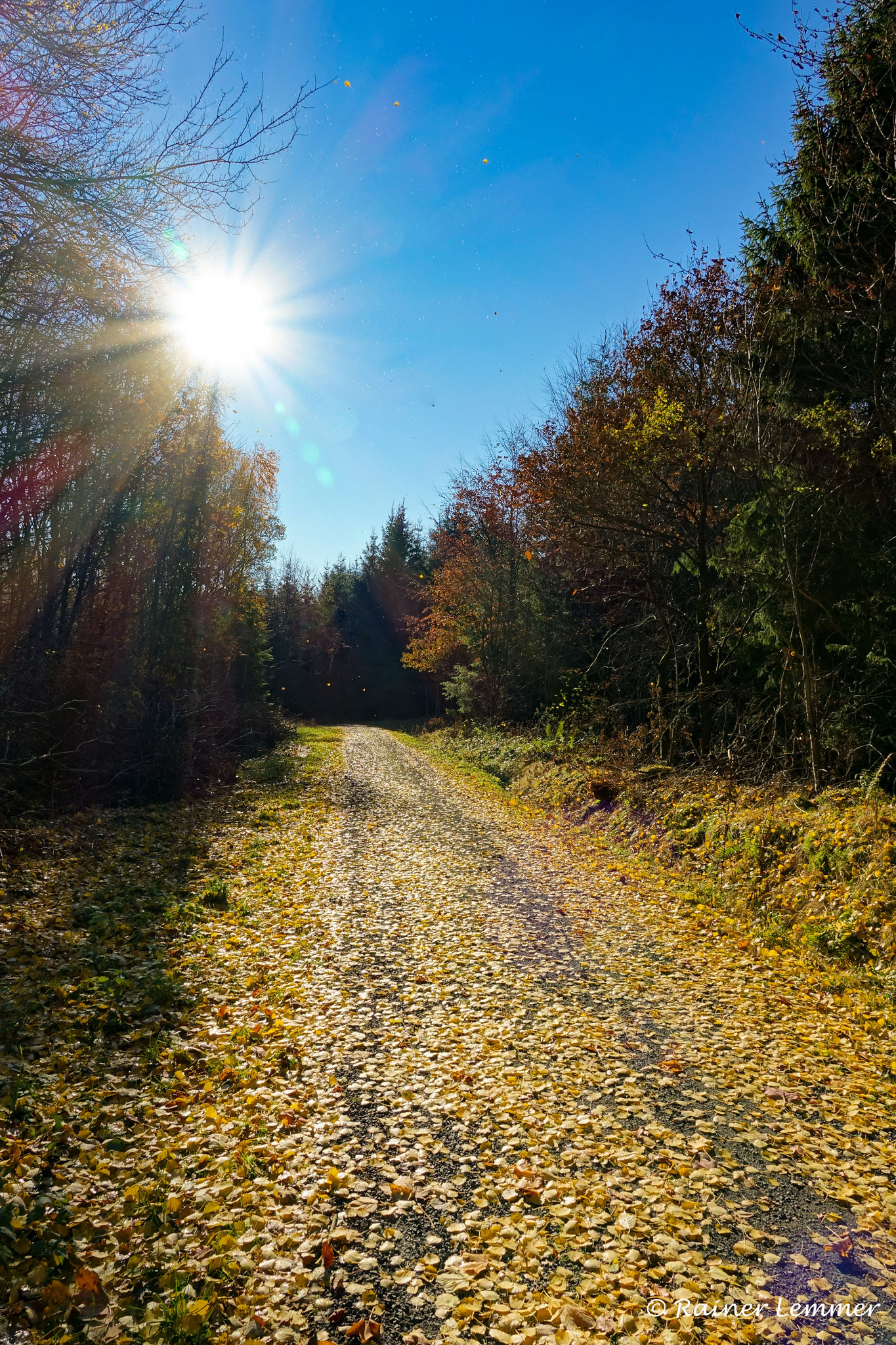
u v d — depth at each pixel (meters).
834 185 10.41
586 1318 2.95
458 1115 4.58
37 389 9.13
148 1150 4.05
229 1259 3.23
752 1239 3.45
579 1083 4.99
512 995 6.59
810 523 12.09
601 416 16.25
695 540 17.42
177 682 19.33
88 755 15.42
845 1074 5.17
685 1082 5.02
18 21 5.56
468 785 23.16
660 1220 3.57
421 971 7.22
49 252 6.71
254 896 9.69
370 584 74.75
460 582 35.38
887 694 11.73
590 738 21.81
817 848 9.10
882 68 9.39
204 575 23.17
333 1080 4.99
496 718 33.69
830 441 11.66
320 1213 3.61
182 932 7.93
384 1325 2.94
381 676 72.56
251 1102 4.64
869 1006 6.33
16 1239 3.16
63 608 15.34
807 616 12.45
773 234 13.15
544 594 28.67
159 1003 6.01
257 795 19.50
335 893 10.12
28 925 7.57
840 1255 3.34
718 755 15.72
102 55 5.91
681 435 14.98
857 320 11.34
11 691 12.84
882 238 10.36
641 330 15.76
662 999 6.54
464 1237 3.47
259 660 35.38
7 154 5.83
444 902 9.76
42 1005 5.64
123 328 8.89
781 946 7.97
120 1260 3.19
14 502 10.77
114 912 8.38
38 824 12.16
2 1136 3.96
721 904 9.52
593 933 8.51
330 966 7.29
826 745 12.39
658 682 19.03
